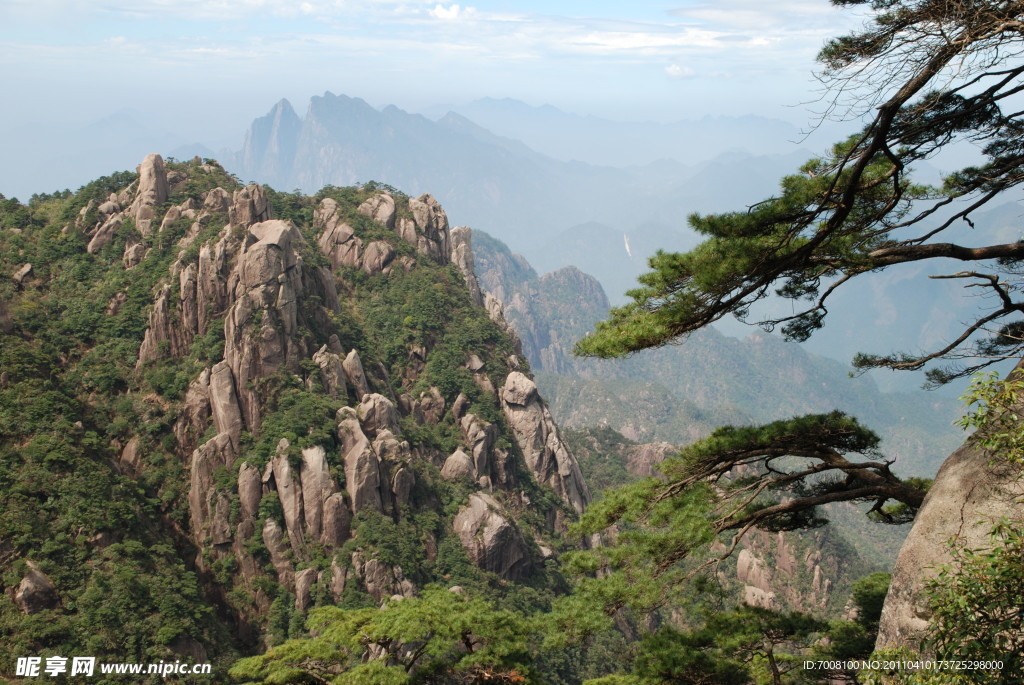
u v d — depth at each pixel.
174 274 85.75
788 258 17.14
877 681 15.46
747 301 18.81
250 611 71.19
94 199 97.00
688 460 21.73
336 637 26.27
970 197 21.27
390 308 112.56
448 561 82.62
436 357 108.94
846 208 16.34
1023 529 14.30
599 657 78.44
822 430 21.06
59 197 104.94
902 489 19.86
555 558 95.75
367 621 27.27
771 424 21.50
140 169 97.44
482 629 25.42
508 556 87.44
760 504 21.50
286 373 82.50
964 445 18.30
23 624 55.69
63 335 83.81
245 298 81.50
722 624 22.33
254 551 73.44
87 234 94.38
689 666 21.72
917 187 19.92
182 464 76.88
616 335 18.09
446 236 130.00
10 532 60.53
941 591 14.44
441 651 25.05
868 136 16.38
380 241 118.56
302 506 76.12
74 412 74.00
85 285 89.38
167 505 74.19
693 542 19.50
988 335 22.89
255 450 77.12
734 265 16.39
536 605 85.19
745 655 22.62
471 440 101.81
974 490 17.14
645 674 22.06
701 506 20.55
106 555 62.94
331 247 118.12
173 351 83.25
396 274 117.12
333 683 25.34
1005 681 13.07
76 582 60.25
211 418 79.12
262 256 82.88
